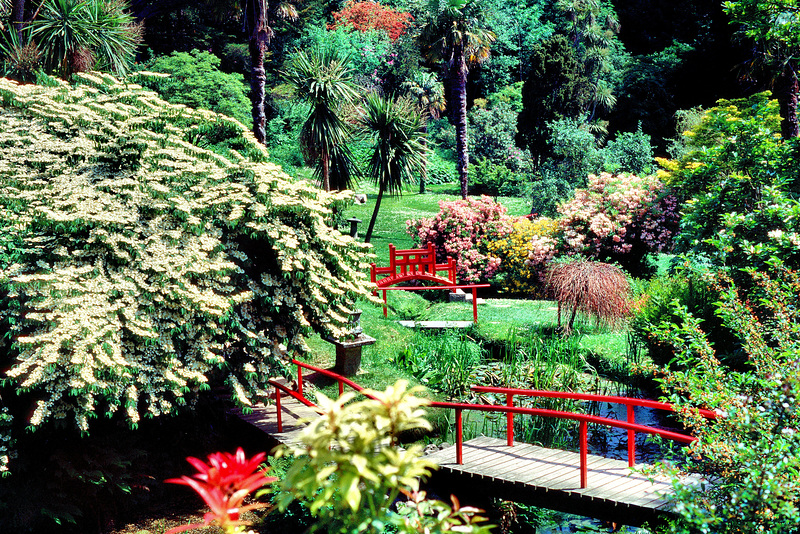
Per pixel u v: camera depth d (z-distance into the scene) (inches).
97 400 250.7
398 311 585.9
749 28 421.1
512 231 771.4
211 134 350.9
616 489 259.0
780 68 540.1
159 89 896.9
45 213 249.0
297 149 1302.9
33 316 235.0
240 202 292.8
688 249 401.7
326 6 1793.8
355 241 331.9
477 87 2015.3
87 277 256.2
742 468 169.0
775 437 171.9
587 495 253.9
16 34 504.1
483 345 525.0
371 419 91.1
